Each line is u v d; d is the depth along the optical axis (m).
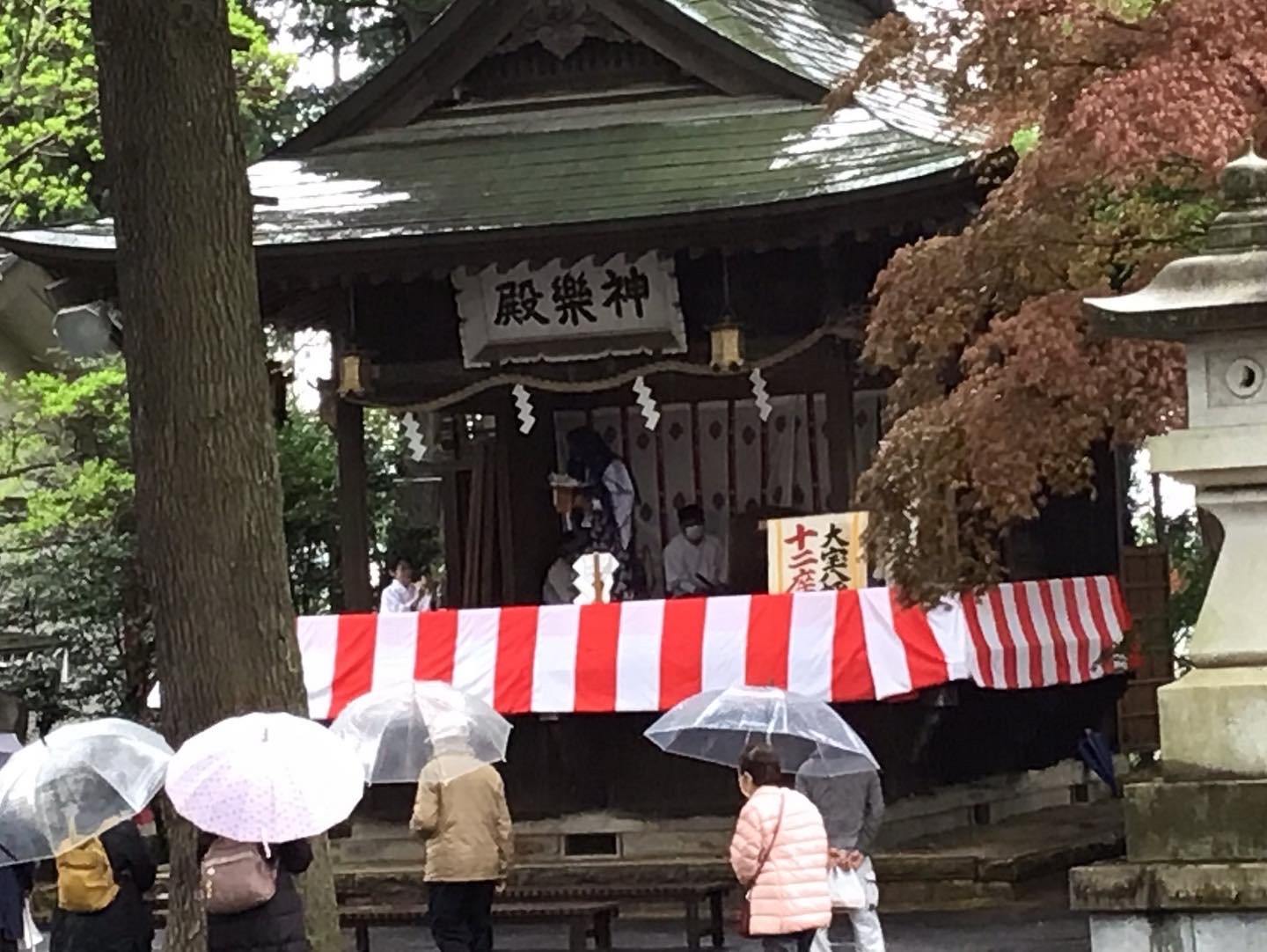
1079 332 12.59
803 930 11.12
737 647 16.56
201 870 9.46
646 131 19.05
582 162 18.70
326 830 9.16
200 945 10.36
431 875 13.06
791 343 18.20
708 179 17.73
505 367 19.08
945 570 14.12
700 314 18.53
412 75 19.88
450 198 18.41
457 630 17.28
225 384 10.37
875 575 16.69
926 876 16.73
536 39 19.41
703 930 15.81
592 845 18.06
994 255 13.25
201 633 10.31
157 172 10.28
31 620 22.38
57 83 20.47
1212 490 7.04
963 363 13.27
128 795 9.94
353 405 19.34
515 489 20.73
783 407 20.53
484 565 20.88
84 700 22.25
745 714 12.21
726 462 20.75
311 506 25.73
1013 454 12.99
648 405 18.44
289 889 9.47
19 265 28.16
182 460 10.31
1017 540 18.84
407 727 13.07
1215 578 7.07
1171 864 6.84
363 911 15.44
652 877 17.16
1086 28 12.21
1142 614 19.61
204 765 8.80
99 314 18.19
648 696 16.73
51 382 21.81
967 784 19.06
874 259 17.81
